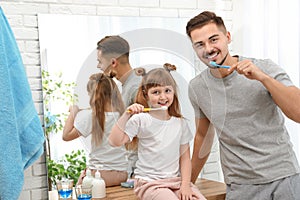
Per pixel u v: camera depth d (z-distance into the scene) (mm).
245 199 1635
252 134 1604
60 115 1950
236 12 2328
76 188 1817
